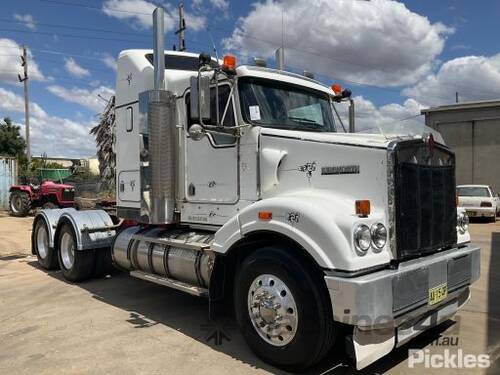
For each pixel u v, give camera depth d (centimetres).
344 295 356
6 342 484
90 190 887
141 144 574
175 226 598
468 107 2191
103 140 826
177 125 566
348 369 413
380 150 398
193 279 519
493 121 2150
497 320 547
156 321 550
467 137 2209
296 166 450
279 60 634
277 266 403
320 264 371
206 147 530
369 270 375
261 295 419
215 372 408
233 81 489
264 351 420
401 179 398
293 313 395
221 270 480
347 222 369
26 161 3356
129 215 655
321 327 380
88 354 450
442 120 2266
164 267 559
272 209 413
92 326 532
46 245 845
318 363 405
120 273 810
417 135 433
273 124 506
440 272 423
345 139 422
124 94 662
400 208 395
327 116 579
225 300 507
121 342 481
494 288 702
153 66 591
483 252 1034
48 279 780
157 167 553
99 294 677
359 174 409
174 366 421
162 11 561
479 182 2186
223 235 459
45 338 494
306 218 387
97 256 741
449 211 468
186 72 574
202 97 462
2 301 641
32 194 1947
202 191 536
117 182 682
